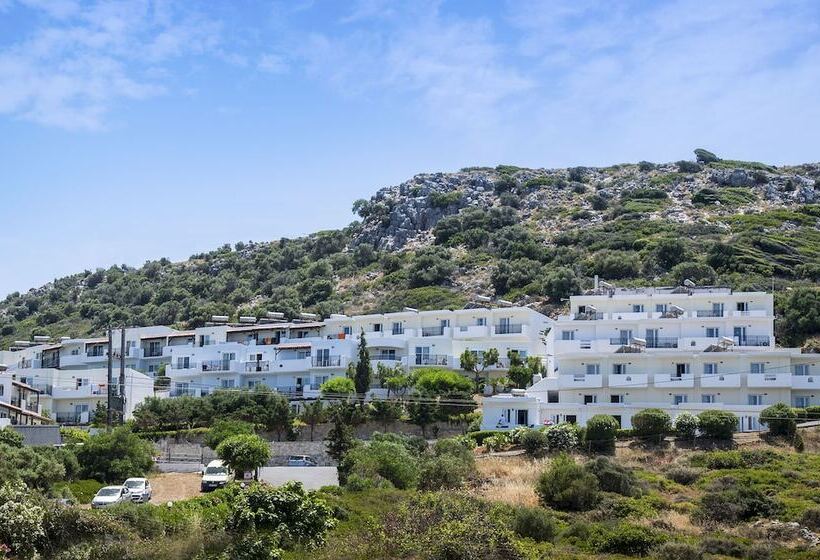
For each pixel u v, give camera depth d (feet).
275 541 181.68
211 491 247.29
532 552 188.14
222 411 368.07
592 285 572.92
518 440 304.50
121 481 266.36
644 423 304.09
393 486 253.24
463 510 200.03
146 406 373.61
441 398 362.33
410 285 638.94
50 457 254.06
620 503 238.48
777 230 646.74
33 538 170.09
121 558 168.25
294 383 444.96
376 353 442.09
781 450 291.58
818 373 351.05
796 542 211.20
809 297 462.60
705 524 227.20
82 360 501.56
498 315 448.24
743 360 354.33
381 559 178.19
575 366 369.91
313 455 310.65
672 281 557.74
